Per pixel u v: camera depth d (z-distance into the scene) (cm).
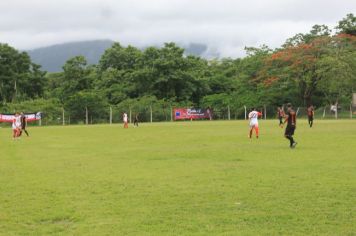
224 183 1258
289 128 2183
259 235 788
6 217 936
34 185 1285
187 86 7769
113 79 7806
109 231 823
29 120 6228
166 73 7631
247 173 1428
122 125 5534
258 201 1033
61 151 2292
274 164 1630
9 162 1866
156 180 1329
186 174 1432
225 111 7225
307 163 1638
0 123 6097
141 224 862
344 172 1412
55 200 1080
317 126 4041
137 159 1866
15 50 7694
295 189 1158
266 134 3147
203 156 1920
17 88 7494
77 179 1372
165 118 6938
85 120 6606
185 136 3148
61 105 6731
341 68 6081
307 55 6494
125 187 1223
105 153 2138
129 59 8356
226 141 2653
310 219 880
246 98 7144
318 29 6838
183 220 885
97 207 999
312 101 7212
